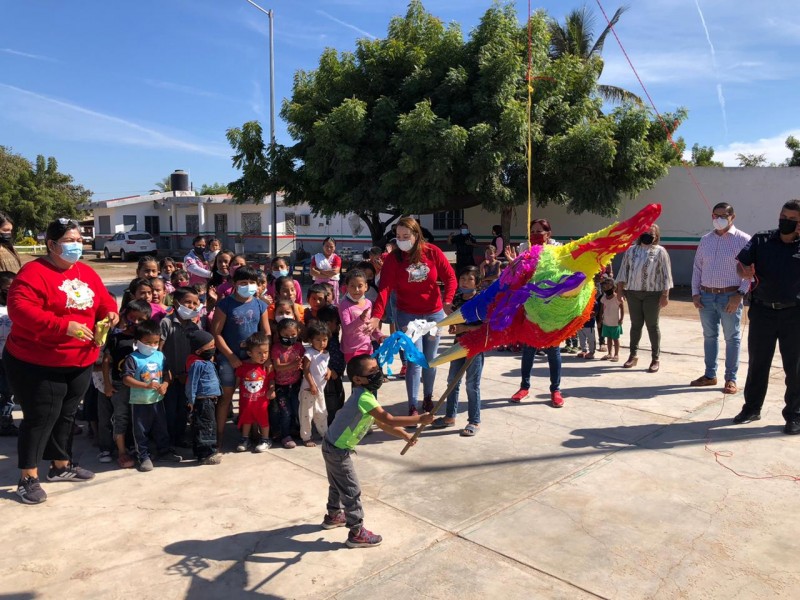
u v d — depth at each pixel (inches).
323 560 141.8
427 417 141.9
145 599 127.8
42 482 186.5
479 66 592.1
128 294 221.1
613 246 113.2
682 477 184.4
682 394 271.0
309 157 621.0
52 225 171.6
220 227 1294.3
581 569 136.6
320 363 214.7
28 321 163.6
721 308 269.7
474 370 222.4
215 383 201.6
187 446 216.7
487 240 829.2
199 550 146.4
